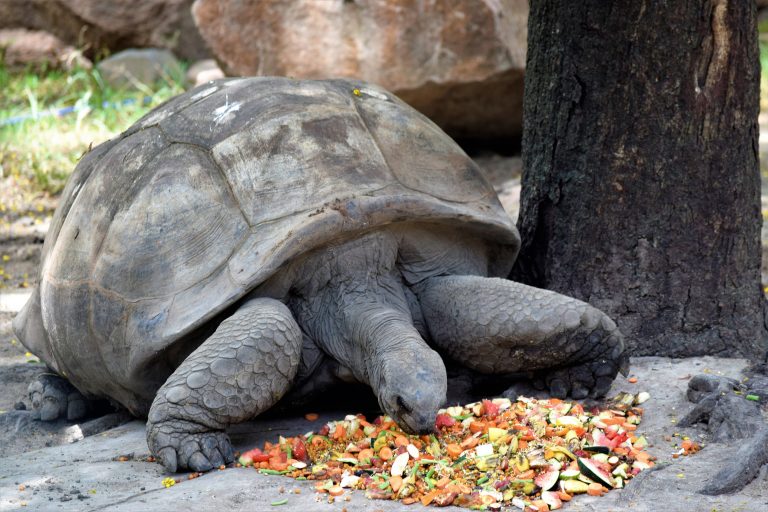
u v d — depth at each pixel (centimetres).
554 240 629
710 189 592
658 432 497
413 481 439
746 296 606
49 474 480
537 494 430
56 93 1464
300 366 539
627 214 602
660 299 604
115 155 588
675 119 586
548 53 624
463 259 586
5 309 855
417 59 1081
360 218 513
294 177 521
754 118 598
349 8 1097
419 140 580
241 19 1143
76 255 570
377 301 538
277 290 530
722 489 427
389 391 470
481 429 487
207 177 534
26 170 1181
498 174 1137
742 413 483
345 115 562
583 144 609
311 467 469
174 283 511
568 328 514
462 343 541
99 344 544
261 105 557
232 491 439
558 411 498
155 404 481
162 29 1557
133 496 443
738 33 578
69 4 1538
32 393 633
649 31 579
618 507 415
